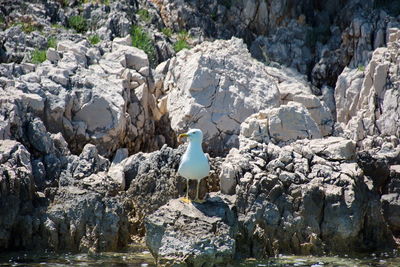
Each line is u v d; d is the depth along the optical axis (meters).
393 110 19.50
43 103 17.33
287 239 14.59
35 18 21.70
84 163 16.02
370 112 19.81
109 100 18.17
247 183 14.84
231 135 18.61
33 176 15.41
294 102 18.05
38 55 19.66
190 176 13.80
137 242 15.29
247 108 18.88
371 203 15.33
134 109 19.00
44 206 14.92
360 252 14.90
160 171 16.08
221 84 19.14
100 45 20.62
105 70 19.28
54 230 14.55
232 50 20.47
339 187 15.01
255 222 14.44
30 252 14.38
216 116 18.75
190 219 13.16
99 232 14.58
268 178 14.91
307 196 14.80
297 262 13.81
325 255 14.57
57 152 16.58
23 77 18.09
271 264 13.58
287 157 15.45
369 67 20.30
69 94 17.94
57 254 14.25
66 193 15.07
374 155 17.11
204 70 19.20
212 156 18.52
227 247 12.93
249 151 15.80
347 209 14.76
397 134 19.28
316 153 15.93
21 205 14.70
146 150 19.34
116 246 14.67
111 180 15.77
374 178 16.77
